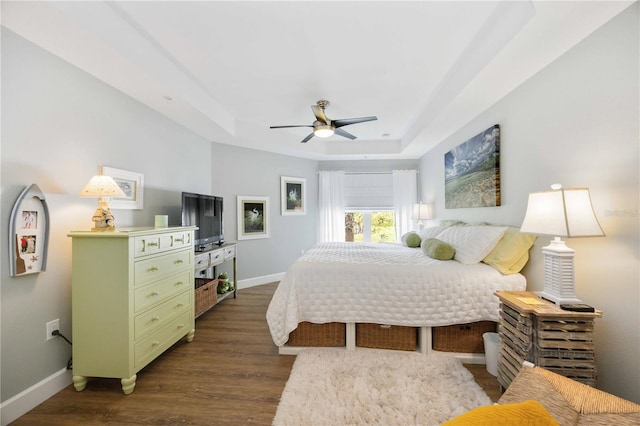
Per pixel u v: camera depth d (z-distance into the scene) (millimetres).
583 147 1709
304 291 2336
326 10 1744
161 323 2129
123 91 2426
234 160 4453
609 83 1541
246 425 1537
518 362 1601
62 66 1933
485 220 2869
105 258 1803
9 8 1458
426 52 2227
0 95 1588
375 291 2281
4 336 1598
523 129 2256
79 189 2068
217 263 3469
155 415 1612
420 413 1586
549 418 849
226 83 2768
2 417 1557
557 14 1478
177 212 3340
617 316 1512
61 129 1933
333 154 5059
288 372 2059
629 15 1432
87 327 1806
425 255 2838
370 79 2676
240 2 1680
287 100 3184
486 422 820
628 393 1450
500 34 1783
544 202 1625
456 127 3395
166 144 3139
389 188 5418
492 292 2170
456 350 2260
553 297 1602
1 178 1595
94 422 1562
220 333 2764
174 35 2020
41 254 1770
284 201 5051
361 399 1700
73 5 1548
